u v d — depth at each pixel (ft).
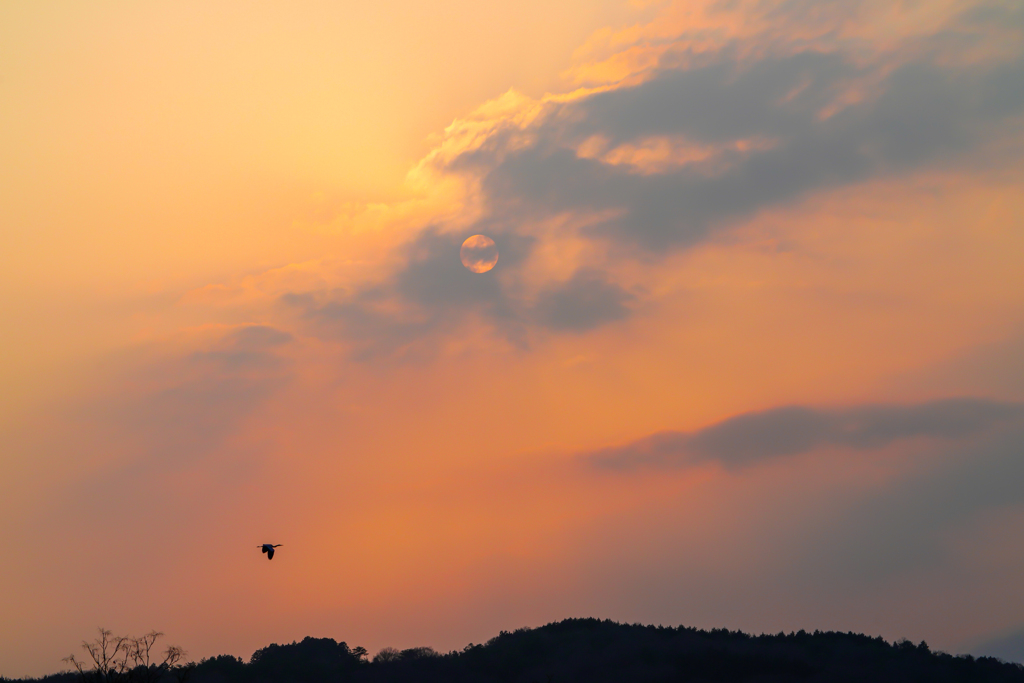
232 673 582.76
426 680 616.80
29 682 518.37
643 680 618.44
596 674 634.02
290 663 622.95
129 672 372.17
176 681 474.90
